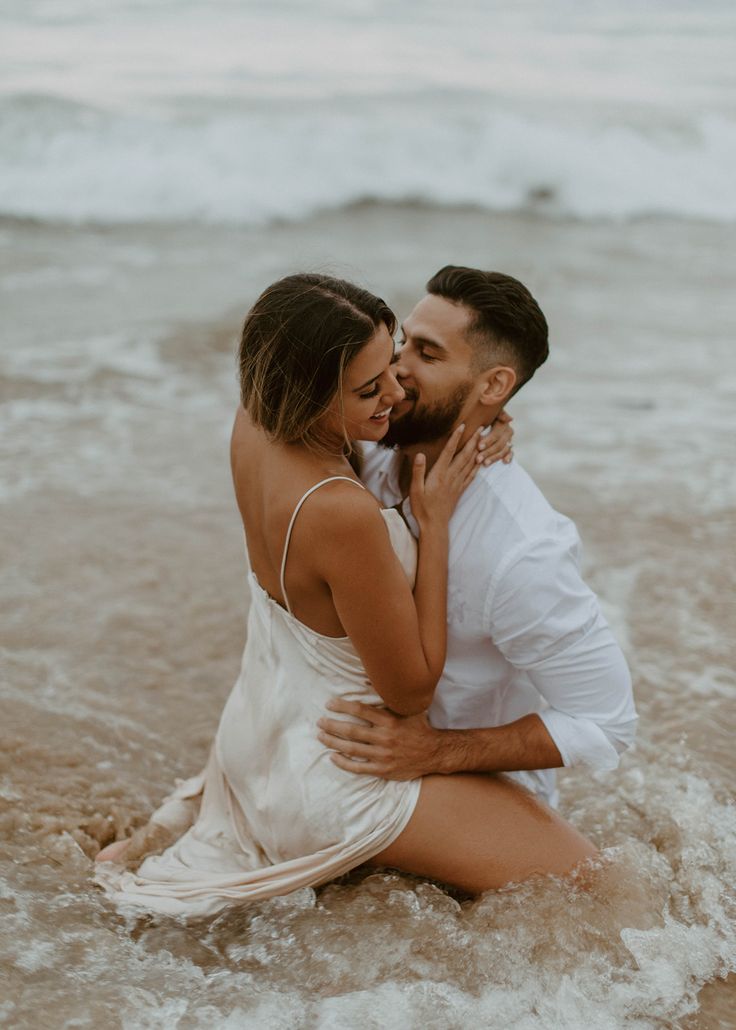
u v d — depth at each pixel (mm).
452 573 2648
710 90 20141
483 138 13836
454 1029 2322
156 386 6668
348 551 2363
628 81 21000
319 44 22859
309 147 13375
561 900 2637
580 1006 2414
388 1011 2354
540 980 2461
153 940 2574
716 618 4352
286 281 2342
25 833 2994
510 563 2588
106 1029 2242
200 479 5504
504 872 2672
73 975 2396
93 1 25250
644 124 15539
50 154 12703
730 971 2582
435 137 13852
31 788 3191
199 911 2660
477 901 2660
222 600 4418
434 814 2646
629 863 2814
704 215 13359
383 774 2621
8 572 4496
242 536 4961
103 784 3260
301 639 2602
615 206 13438
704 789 3324
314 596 2500
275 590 2598
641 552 4863
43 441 5820
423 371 2623
